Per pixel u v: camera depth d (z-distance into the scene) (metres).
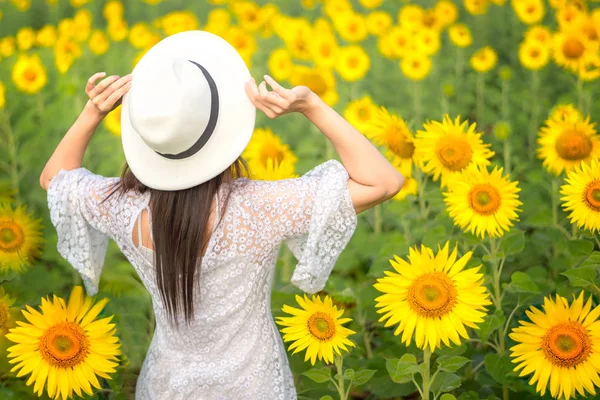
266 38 6.93
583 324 2.33
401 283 2.31
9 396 2.67
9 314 2.62
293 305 2.98
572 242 2.86
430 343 2.28
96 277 2.36
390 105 6.12
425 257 2.31
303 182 2.11
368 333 3.18
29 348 2.34
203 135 1.99
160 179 2.05
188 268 2.06
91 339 2.36
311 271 2.11
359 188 2.12
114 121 4.65
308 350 2.34
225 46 2.11
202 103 1.95
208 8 8.47
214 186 2.08
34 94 5.86
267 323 2.23
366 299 3.10
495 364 2.66
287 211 2.09
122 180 2.18
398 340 2.94
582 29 4.87
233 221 2.09
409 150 3.23
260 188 2.11
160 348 2.25
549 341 2.34
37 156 5.10
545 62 5.54
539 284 3.11
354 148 2.08
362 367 2.88
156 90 1.92
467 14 7.88
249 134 2.05
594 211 2.66
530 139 5.18
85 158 4.98
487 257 2.79
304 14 8.25
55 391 2.43
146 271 2.20
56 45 5.95
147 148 2.08
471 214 2.75
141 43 6.55
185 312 2.11
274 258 2.20
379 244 4.12
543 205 3.82
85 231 2.25
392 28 6.40
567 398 2.32
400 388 2.81
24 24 8.31
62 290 3.71
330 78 5.22
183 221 2.05
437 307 2.26
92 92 2.13
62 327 2.34
